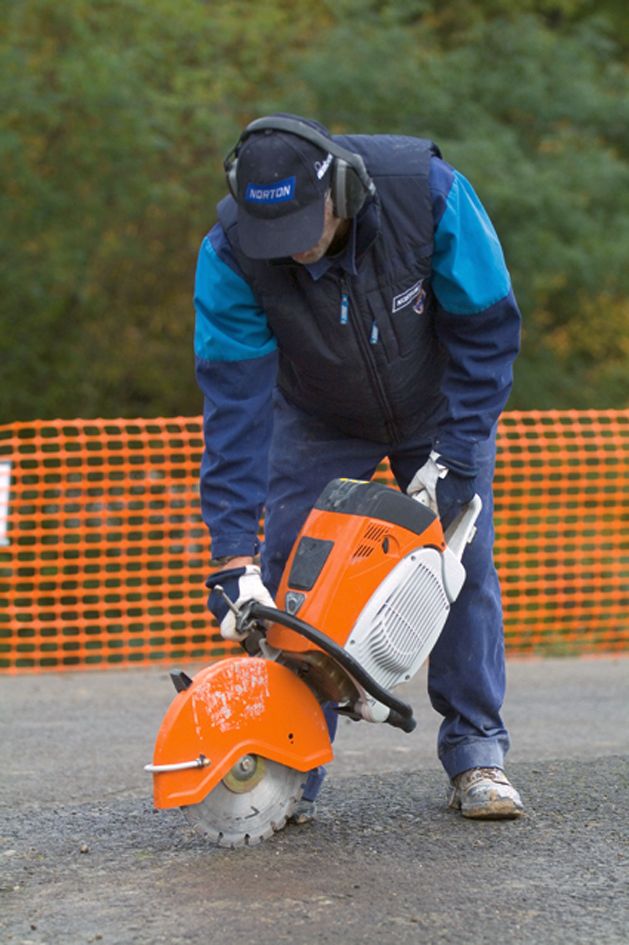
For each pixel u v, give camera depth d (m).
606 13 61.12
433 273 11.09
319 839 11.63
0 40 44.81
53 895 10.47
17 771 15.59
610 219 49.25
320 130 10.34
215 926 9.56
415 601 10.95
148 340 50.41
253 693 10.88
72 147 45.25
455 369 11.38
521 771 14.36
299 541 11.12
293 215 10.11
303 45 50.75
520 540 29.48
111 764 15.98
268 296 10.98
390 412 11.74
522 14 55.03
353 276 10.84
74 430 48.72
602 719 19.42
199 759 10.60
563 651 28.55
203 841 11.77
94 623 26.70
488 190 44.47
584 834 11.73
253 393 11.27
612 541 30.06
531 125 50.59
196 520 34.47
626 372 53.66
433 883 10.41
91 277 47.19
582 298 52.00
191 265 49.09
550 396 51.97
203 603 27.66
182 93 46.56
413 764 15.77
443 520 11.42
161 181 46.62
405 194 10.84
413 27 53.03
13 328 47.59
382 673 10.91
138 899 10.20
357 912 9.77
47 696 21.92
